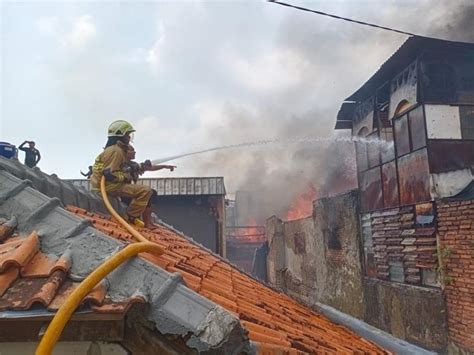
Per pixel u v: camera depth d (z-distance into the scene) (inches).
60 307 64.4
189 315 66.1
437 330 382.6
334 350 127.6
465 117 426.9
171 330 65.5
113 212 147.9
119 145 198.8
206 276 145.3
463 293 355.3
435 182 407.2
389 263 481.4
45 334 57.9
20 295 68.6
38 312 64.6
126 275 73.7
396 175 475.2
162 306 67.4
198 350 62.9
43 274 74.7
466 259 353.4
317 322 196.1
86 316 65.1
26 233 92.4
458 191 409.1
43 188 156.9
